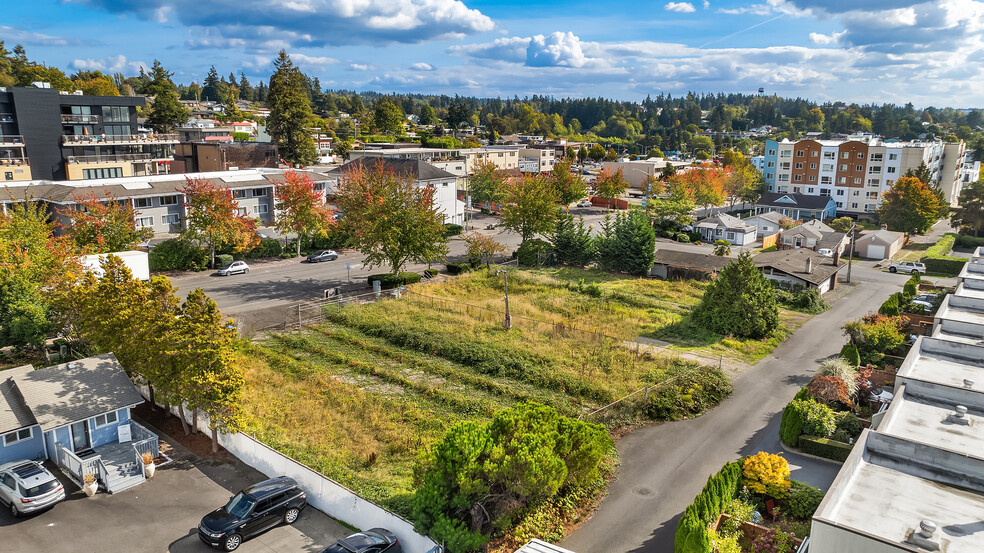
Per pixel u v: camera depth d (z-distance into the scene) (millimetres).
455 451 21516
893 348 41969
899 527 16969
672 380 36625
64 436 27609
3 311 37000
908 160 113000
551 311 53438
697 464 28812
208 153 104062
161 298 29469
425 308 52031
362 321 47344
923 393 24891
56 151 92688
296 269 65250
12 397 27906
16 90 88125
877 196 117375
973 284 41812
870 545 15742
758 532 22562
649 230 68625
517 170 143750
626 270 69312
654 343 45781
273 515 23219
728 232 91250
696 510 21438
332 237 74438
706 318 48938
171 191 71750
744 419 33656
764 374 40375
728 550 20891
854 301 60781
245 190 79562
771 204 118438
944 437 21625
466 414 33156
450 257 73938
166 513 24234
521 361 39875
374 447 29188
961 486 18984
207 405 27531
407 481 25906
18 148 88625
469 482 20797
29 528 23172
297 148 122375
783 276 61781
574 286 60688
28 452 27609
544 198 73938
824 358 43688
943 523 17094
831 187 122250
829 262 71625
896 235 87000
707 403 35438
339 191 72125
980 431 22062
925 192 96938
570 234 73688
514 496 22641
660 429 32469
